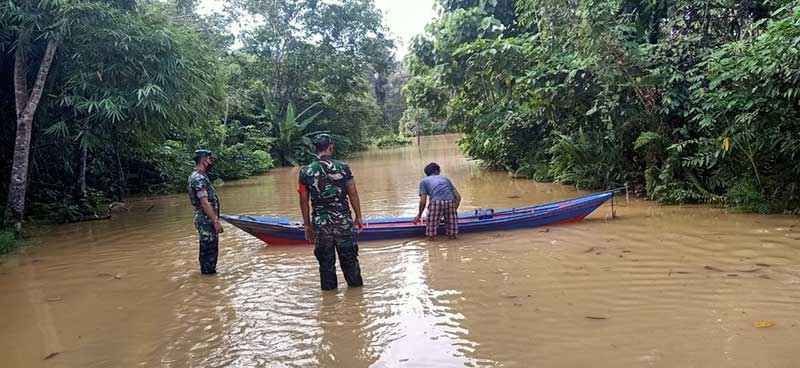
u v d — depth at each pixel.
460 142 19.47
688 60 9.45
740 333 4.04
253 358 4.10
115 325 4.96
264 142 25.64
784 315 4.32
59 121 10.82
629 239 7.21
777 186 8.32
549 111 11.83
